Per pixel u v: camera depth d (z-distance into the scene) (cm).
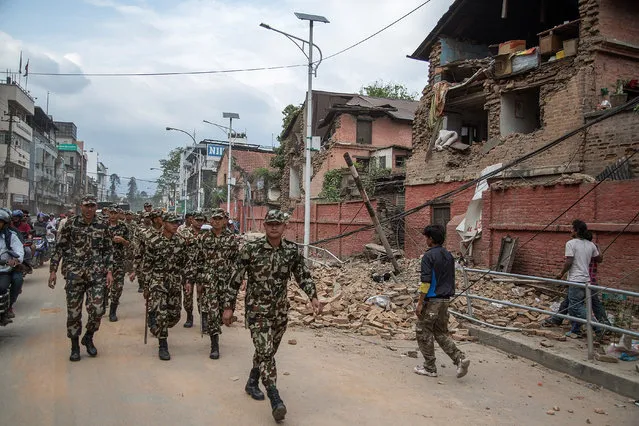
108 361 621
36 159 5291
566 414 504
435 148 1755
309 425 447
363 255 1847
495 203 1241
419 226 1800
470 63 1688
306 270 505
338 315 928
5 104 4238
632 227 905
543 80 1412
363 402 511
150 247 648
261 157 5462
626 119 1163
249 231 3734
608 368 599
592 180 1062
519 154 1439
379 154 2931
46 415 446
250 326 479
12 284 776
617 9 1316
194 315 965
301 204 2714
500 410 509
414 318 912
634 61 1349
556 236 1067
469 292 971
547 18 1814
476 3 1775
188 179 7781
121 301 1083
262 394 504
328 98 3547
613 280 935
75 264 612
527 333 780
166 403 486
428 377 610
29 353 647
